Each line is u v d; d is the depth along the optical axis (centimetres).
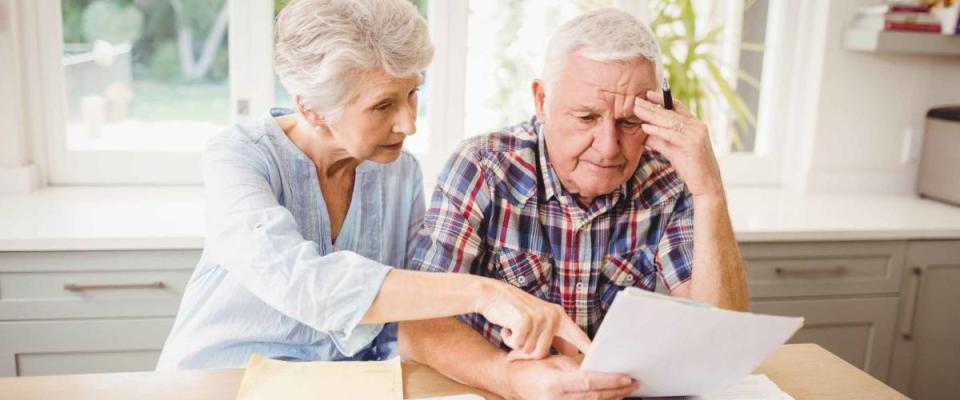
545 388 98
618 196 125
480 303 100
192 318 123
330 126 109
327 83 101
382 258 129
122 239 174
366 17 99
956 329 227
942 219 225
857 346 221
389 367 113
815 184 256
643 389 101
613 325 86
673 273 126
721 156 262
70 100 218
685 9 247
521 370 103
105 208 199
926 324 225
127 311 180
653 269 130
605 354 91
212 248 105
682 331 86
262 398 102
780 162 263
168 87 223
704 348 90
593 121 111
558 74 111
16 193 211
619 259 128
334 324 99
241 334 119
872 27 239
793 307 213
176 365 121
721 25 252
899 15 235
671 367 95
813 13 251
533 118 133
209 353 121
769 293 211
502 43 240
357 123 106
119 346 182
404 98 107
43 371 180
